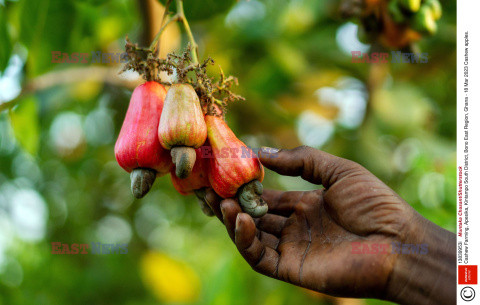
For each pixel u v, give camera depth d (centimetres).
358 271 128
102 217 463
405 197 267
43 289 430
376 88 311
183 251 596
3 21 206
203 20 198
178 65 136
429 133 324
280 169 144
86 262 477
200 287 471
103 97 331
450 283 126
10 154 384
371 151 304
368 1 194
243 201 133
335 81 339
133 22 298
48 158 395
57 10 221
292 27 326
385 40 201
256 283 294
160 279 455
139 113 134
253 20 315
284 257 140
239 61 320
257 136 336
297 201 152
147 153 130
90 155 388
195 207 457
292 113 335
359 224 134
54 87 291
